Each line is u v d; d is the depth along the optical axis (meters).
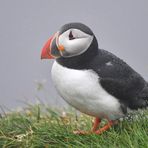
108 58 12.12
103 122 13.14
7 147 12.38
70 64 11.91
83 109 12.18
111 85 11.81
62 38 11.97
